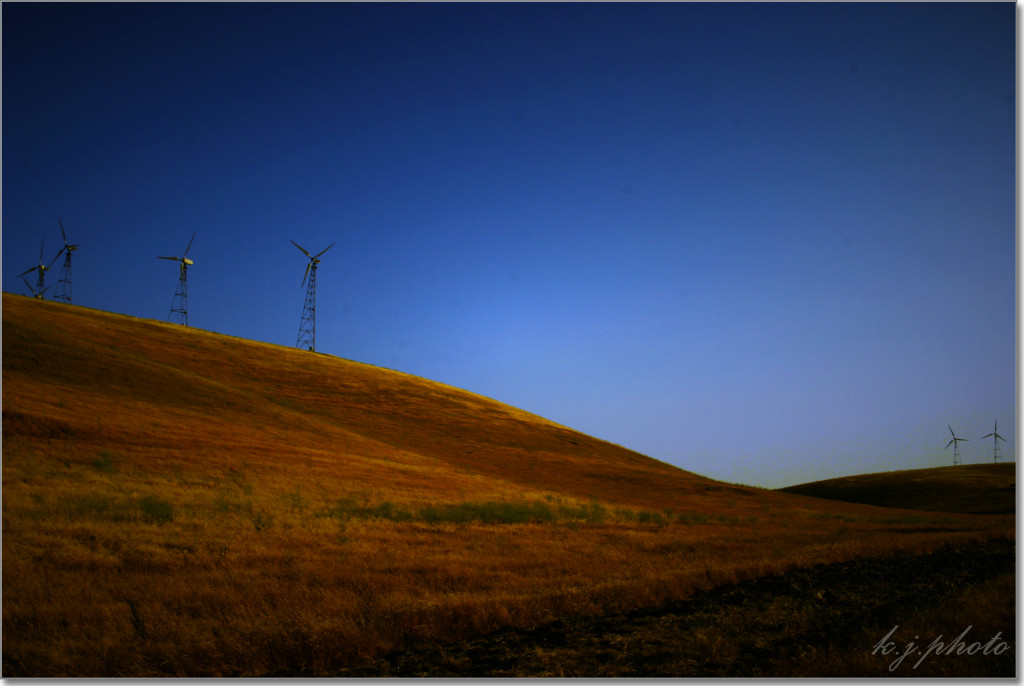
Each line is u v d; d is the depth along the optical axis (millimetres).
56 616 10883
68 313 80750
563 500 40469
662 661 8898
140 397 47969
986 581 13742
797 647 9383
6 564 14328
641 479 62875
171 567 15438
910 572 15664
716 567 16234
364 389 84438
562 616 11258
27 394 38656
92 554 16094
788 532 29062
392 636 9906
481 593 13375
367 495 31828
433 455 58906
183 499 25078
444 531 23531
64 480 25594
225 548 17797
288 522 22781
